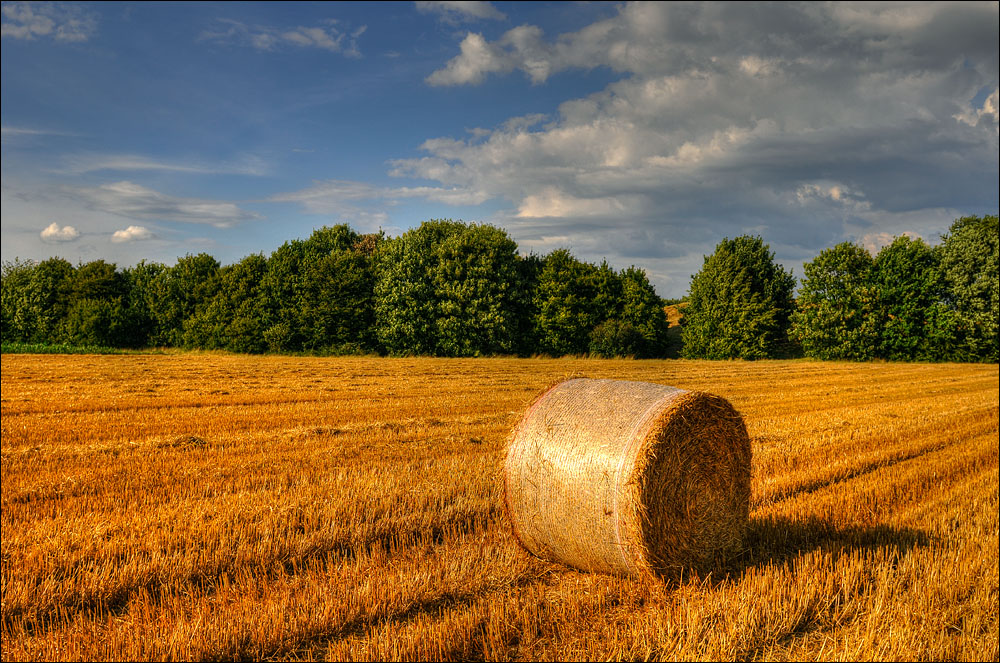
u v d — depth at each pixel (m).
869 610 5.56
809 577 6.02
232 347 47.47
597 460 6.25
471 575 6.05
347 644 4.79
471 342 46.19
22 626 5.05
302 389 21.62
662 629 5.14
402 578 5.81
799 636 5.23
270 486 9.00
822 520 7.98
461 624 5.08
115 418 14.87
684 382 27.38
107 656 4.64
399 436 12.85
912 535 7.52
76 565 6.16
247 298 48.66
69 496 8.44
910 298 47.56
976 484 10.15
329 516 7.55
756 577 6.08
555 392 7.05
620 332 48.44
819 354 50.09
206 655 4.67
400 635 4.86
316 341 46.59
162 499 8.30
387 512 7.73
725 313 52.91
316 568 6.25
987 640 5.13
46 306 55.16
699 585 6.20
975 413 18.02
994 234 46.59
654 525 6.12
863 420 16.45
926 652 4.97
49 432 12.91
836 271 50.00
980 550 7.04
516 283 49.50
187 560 6.17
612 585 6.14
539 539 6.70
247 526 7.14
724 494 6.81
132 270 55.75
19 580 5.71
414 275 46.62
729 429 6.85
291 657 4.70
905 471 10.76
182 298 53.78
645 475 6.09
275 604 5.30
